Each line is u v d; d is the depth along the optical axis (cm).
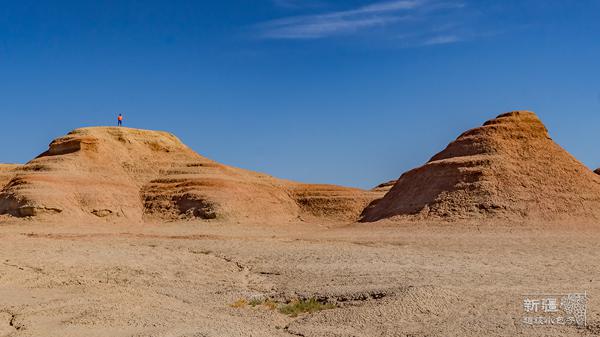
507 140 6775
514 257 3909
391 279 2933
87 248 4494
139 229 7175
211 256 4262
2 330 2012
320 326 2061
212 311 2347
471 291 2492
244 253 4328
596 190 6312
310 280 3048
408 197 6650
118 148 9738
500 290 2534
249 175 10144
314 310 2328
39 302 2456
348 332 1955
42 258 3856
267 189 9481
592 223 5719
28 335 1925
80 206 7981
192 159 10019
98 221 7856
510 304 2209
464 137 7094
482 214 5853
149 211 8544
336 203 9581
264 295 2672
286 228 7725
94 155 9225
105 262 3738
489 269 3316
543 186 6184
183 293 2745
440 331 1906
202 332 1920
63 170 8581
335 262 3672
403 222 6069
